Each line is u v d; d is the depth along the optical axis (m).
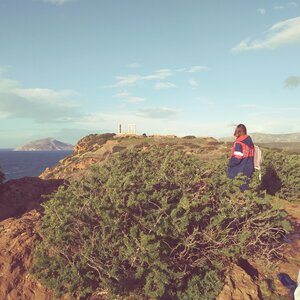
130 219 4.98
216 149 23.92
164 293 4.86
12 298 4.66
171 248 5.03
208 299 4.88
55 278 4.81
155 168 6.21
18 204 7.22
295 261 5.91
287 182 10.45
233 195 5.46
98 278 4.90
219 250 5.20
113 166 6.28
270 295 5.07
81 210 4.93
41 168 108.19
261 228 5.47
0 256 5.08
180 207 4.96
